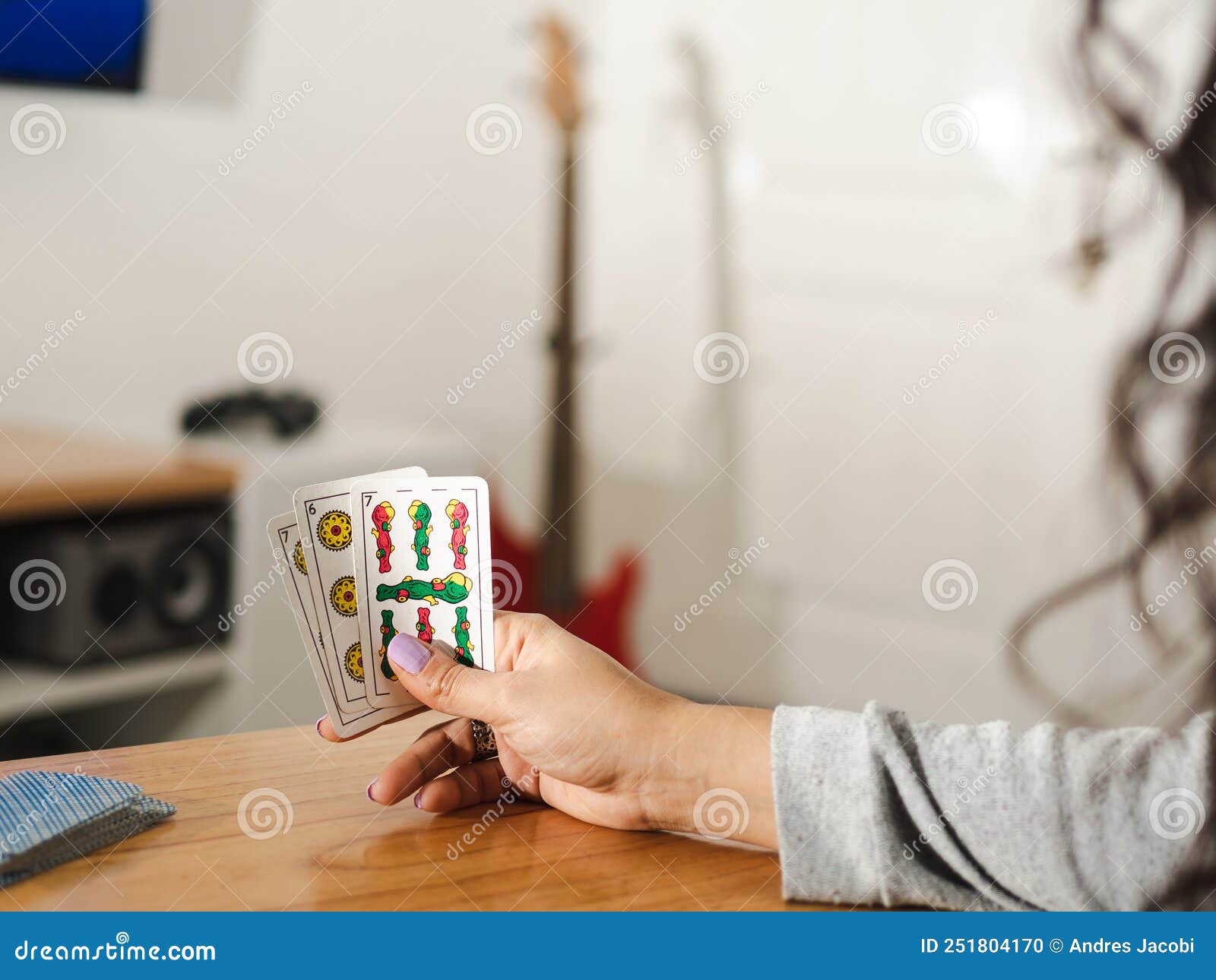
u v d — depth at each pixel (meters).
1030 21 2.65
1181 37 2.13
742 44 3.08
